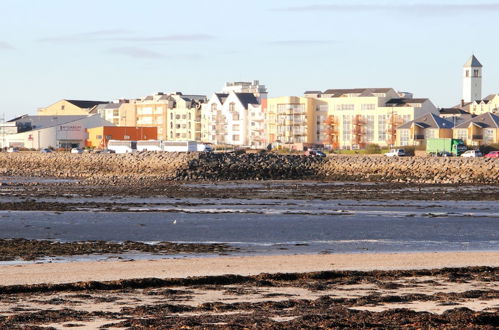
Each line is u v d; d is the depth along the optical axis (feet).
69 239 195.52
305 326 99.30
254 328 98.22
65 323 102.73
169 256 166.40
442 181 440.45
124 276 139.74
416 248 182.09
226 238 198.18
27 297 122.11
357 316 104.88
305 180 474.90
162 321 102.78
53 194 339.36
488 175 455.63
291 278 139.44
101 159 578.66
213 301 119.03
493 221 236.84
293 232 209.56
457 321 102.17
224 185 416.87
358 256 164.86
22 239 191.42
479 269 148.87
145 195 337.72
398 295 122.72
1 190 362.94
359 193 352.69
